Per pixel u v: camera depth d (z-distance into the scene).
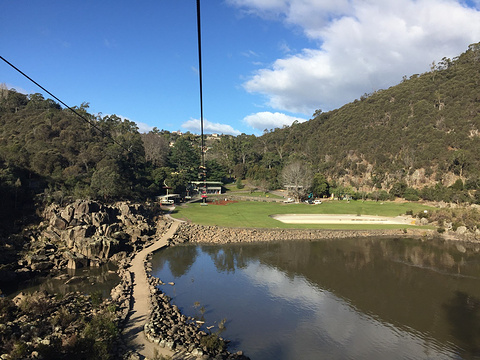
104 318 27.64
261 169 178.62
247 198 145.75
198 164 170.50
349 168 166.12
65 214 59.19
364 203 125.75
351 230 80.31
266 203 129.25
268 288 43.50
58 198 70.88
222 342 27.38
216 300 38.88
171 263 54.22
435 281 47.75
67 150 109.44
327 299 40.41
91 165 107.00
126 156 122.19
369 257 60.25
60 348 21.89
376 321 34.94
